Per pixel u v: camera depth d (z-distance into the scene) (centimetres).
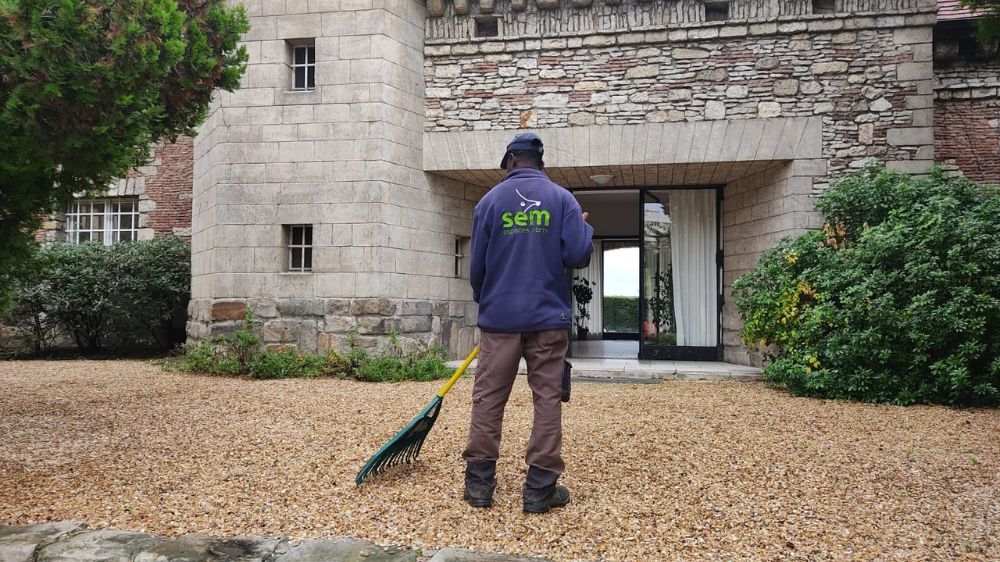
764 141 791
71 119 402
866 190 698
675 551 257
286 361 769
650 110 813
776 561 248
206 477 351
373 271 791
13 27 362
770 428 475
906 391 588
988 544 263
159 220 1094
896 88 775
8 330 1026
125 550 254
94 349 1051
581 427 471
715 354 927
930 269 585
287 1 817
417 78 845
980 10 786
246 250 817
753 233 863
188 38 452
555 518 291
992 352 575
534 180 314
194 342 867
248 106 821
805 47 789
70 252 994
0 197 449
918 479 349
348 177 801
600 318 1616
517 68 841
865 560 248
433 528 280
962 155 862
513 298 302
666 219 948
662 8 808
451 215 898
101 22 390
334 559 246
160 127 488
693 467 368
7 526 280
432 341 855
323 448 410
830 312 623
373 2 803
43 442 429
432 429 462
